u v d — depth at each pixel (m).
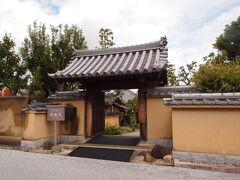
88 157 8.73
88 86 11.93
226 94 7.71
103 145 10.36
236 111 7.70
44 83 17.56
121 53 12.71
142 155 9.17
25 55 17.34
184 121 8.24
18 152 9.68
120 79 11.30
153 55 11.61
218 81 9.94
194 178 6.39
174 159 8.07
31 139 10.39
